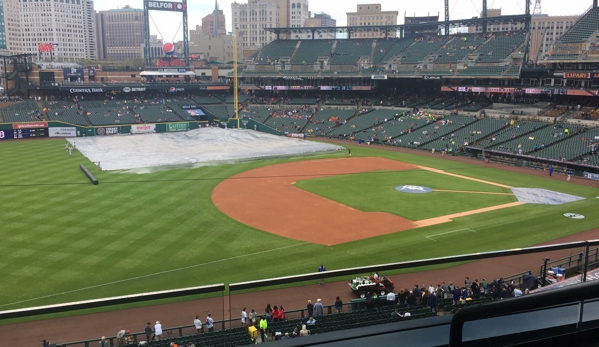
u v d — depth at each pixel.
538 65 89.50
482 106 90.56
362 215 42.00
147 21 125.00
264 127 104.50
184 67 126.19
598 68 73.38
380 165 67.19
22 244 33.47
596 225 38.94
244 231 37.31
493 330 3.45
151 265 30.25
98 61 170.75
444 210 43.59
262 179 57.00
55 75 111.12
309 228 38.25
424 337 3.58
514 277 28.08
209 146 82.31
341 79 109.06
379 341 3.53
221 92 126.62
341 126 99.81
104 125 98.38
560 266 27.98
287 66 114.56
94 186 51.12
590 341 3.43
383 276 28.36
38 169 60.19
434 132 84.94
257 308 25.20
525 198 47.97
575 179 58.03
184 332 22.52
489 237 35.94
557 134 69.94
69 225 37.75
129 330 22.73
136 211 42.03
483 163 69.19
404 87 109.69
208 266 30.33
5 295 25.95
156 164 65.00
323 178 58.06
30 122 91.75
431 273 29.30
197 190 50.47
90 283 27.53
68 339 22.06
